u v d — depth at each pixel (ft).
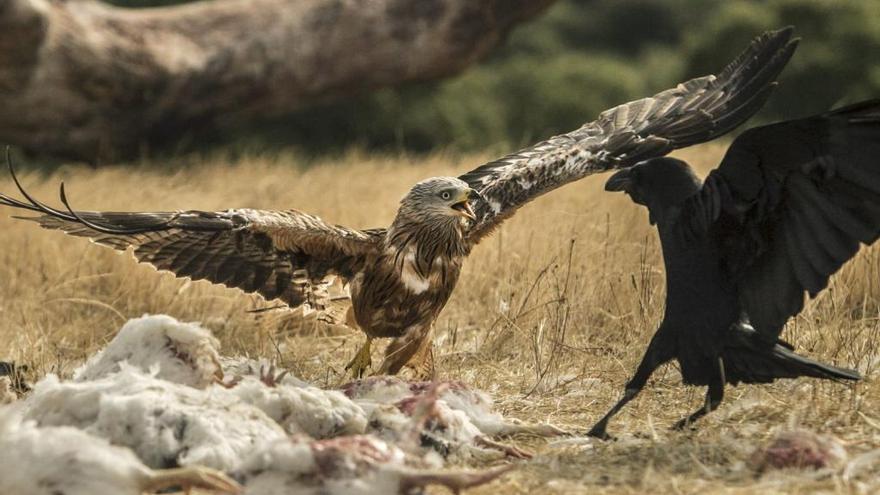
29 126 83.87
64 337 42.93
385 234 34.88
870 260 43.39
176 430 25.48
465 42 92.27
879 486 24.91
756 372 28.84
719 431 29.99
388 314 35.19
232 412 26.05
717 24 132.87
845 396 32.04
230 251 34.17
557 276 43.91
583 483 26.03
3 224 60.90
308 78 91.45
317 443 23.57
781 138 26.71
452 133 143.33
